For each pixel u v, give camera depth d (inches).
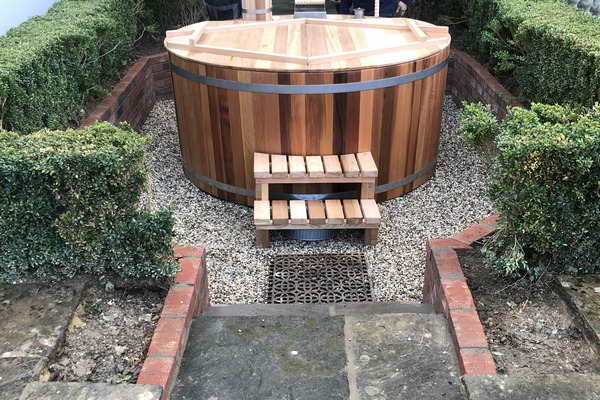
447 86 250.2
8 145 89.6
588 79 130.4
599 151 85.4
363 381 77.9
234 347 85.7
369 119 144.4
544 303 90.4
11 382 72.0
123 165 86.7
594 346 79.3
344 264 135.0
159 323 84.9
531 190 88.0
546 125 92.0
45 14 174.7
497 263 94.5
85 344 83.2
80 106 166.7
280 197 152.2
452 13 271.7
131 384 71.4
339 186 151.3
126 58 225.8
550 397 69.1
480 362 76.1
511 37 195.0
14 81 118.0
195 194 168.1
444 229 147.9
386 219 153.2
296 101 139.1
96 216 90.2
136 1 245.3
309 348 85.1
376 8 187.5
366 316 92.4
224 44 156.1
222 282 128.2
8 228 89.5
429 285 107.7
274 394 75.9
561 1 199.5
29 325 83.3
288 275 130.7
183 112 161.0
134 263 93.0
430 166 170.9
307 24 177.6
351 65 137.2
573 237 91.2
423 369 79.3
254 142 147.8
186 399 75.1
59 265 94.5
